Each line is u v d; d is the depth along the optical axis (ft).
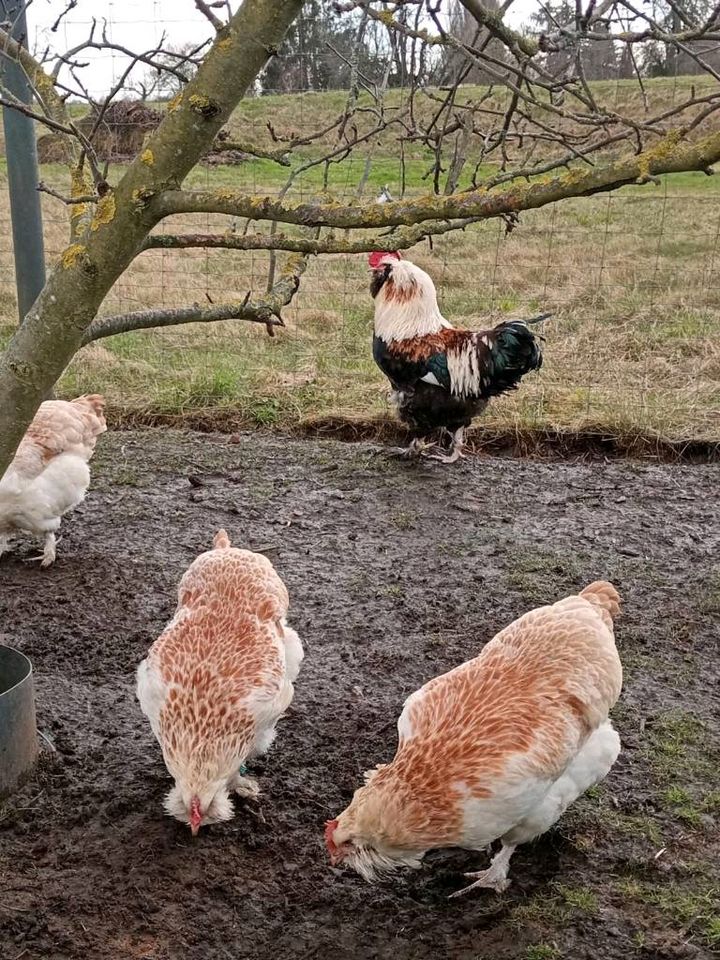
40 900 3.47
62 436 5.85
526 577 6.20
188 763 3.60
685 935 3.38
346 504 7.36
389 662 5.14
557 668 3.56
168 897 3.51
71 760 4.25
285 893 3.58
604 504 7.47
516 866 3.75
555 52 2.56
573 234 15.72
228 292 12.19
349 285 13.21
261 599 4.20
